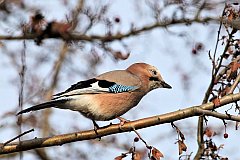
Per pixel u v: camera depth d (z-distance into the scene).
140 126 9.95
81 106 11.31
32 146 9.88
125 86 11.88
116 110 11.77
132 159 9.32
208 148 10.29
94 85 11.51
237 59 10.20
